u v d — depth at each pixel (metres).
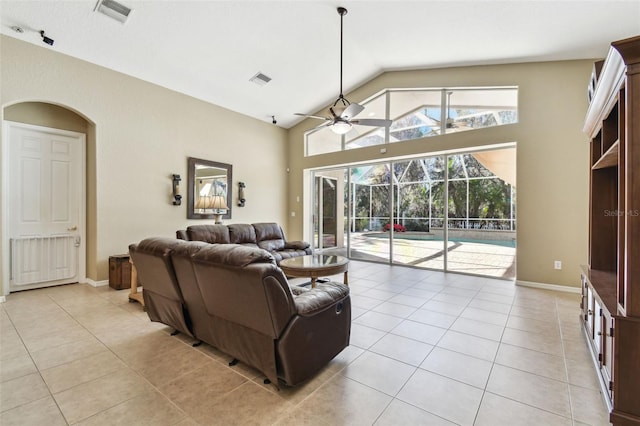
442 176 5.12
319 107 6.21
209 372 1.99
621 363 1.43
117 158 4.26
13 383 1.85
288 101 5.78
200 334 2.28
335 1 3.24
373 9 3.32
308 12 3.46
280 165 6.91
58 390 1.78
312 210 6.98
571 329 2.68
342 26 3.69
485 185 4.73
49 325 2.77
